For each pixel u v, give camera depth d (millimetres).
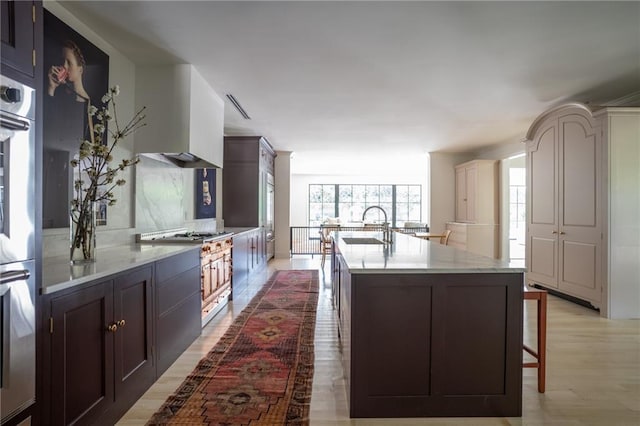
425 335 1980
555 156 4625
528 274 5172
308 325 3543
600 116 3910
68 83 2387
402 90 3965
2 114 1261
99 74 2750
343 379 2424
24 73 1383
